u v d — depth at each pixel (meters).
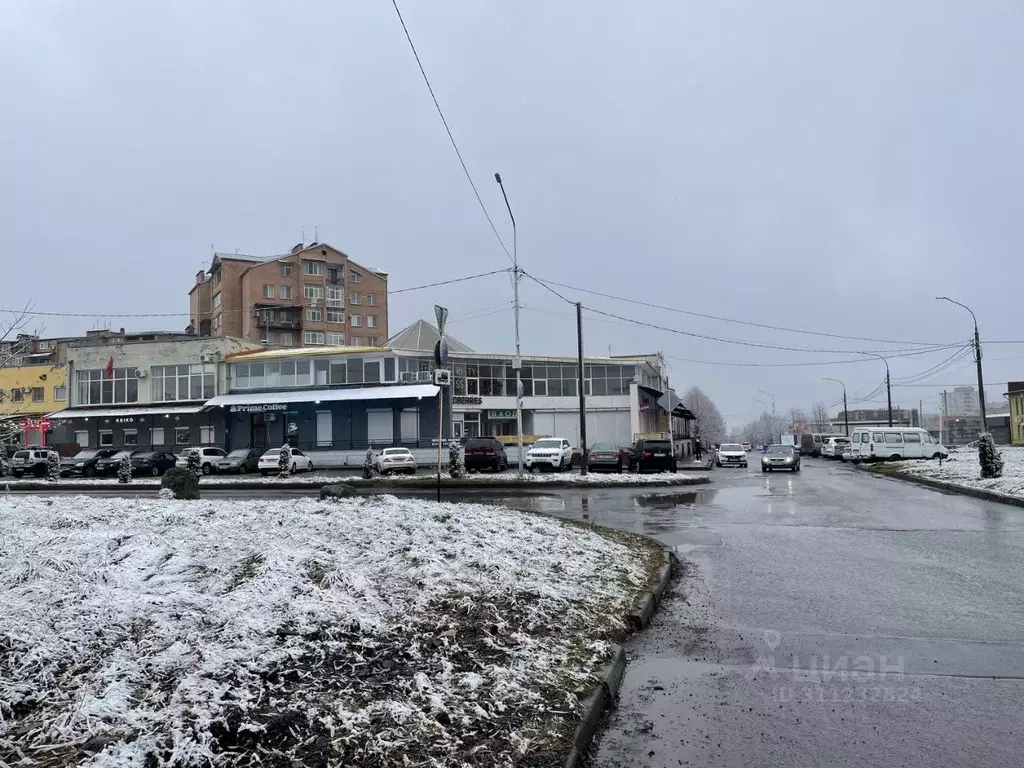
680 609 7.57
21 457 36.31
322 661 4.75
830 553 10.89
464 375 45.22
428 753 3.71
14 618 4.90
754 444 155.12
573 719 4.30
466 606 6.12
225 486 26.28
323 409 42.62
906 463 37.25
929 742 4.30
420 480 26.02
